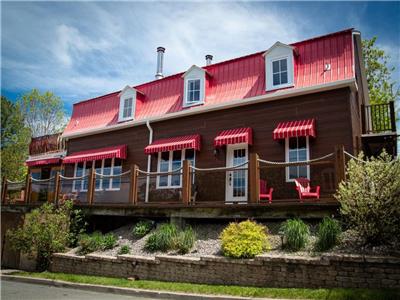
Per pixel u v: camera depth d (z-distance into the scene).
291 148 12.52
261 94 13.49
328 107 12.09
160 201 12.34
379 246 7.55
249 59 14.90
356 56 13.98
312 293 6.94
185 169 11.40
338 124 11.77
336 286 7.11
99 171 18.22
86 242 12.09
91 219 14.34
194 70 15.70
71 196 15.01
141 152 16.81
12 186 18.30
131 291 8.81
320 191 10.52
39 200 16.22
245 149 13.65
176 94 16.62
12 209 16.73
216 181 11.49
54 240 12.67
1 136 33.03
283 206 9.41
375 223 7.60
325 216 8.71
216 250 9.37
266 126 13.29
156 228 12.13
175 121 15.92
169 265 9.39
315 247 8.08
